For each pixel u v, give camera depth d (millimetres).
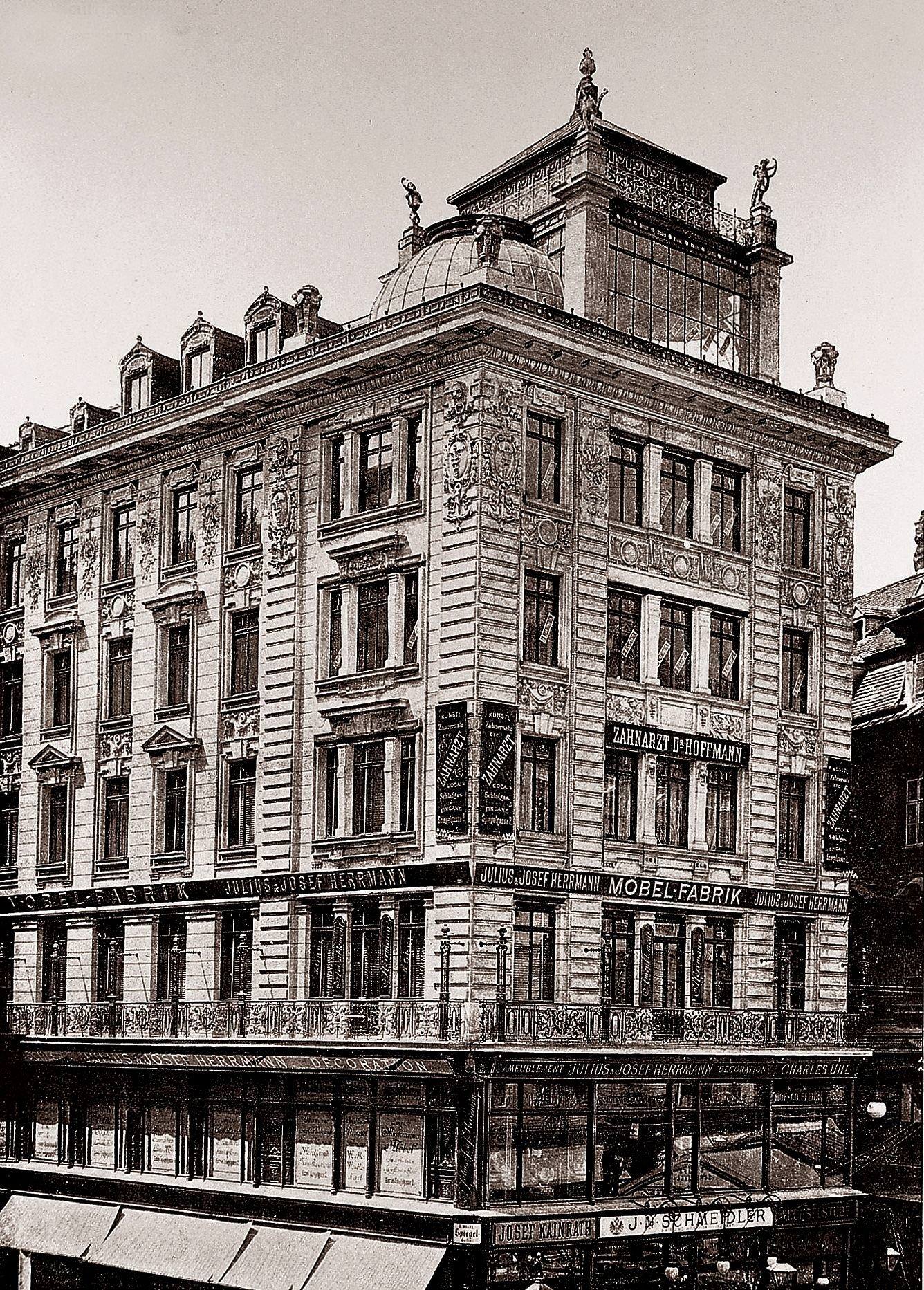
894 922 58281
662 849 50188
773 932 53125
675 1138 48438
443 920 45719
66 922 58156
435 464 48094
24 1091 56531
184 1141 51719
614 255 51844
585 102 51781
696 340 53969
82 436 59000
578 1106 46281
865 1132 55438
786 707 55000
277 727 51531
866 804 60125
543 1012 45906
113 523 59094
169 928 54656
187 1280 48094
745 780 53031
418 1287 42594
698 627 52250
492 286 46344
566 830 47750
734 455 54000
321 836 49938
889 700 60094
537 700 47469
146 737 56375
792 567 55438
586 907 47781
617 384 50188
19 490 62312
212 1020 51625
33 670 61219
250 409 53312
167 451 56906
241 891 51688
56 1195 54562
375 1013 47219
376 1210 45094
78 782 58531
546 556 48219
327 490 51375
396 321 48438
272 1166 49156
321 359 50656
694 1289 47344
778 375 55906
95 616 58938
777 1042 51000
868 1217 55125
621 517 50781
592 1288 45031
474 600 46188
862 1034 58031
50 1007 56750
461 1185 43750
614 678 49719
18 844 60719
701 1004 50844
